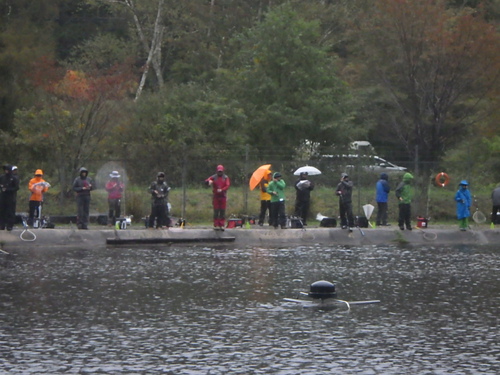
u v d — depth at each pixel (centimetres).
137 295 3975
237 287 4219
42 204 6794
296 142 10206
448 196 7956
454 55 9288
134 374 2669
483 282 4444
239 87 10738
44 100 9050
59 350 2952
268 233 6419
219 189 6362
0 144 8456
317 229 6556
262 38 10819
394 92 9969
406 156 10319
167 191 6400
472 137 10338
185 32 13700
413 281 4469
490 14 12419
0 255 5444
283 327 3341
